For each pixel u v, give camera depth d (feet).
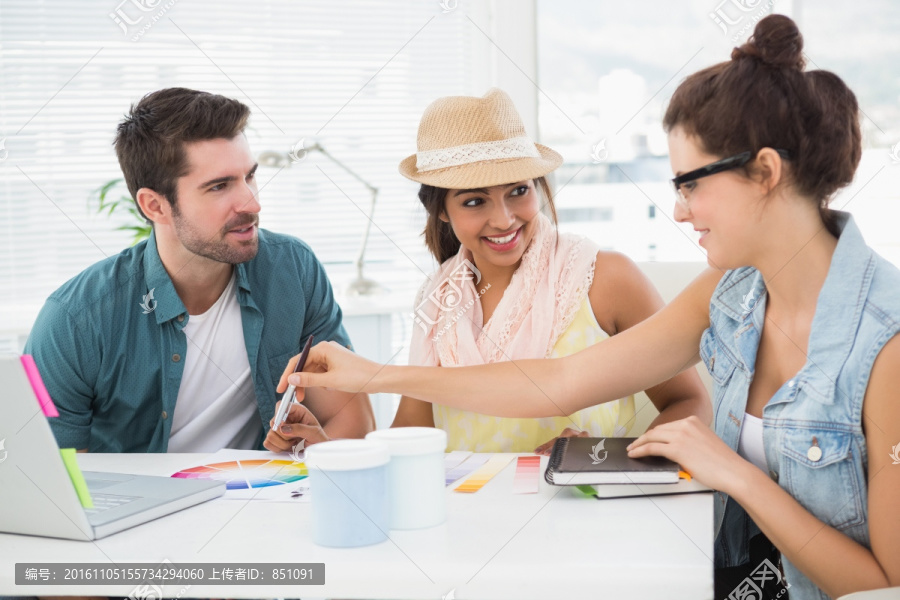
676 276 4.81
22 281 9.36
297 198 9.93
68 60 9.32
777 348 3.16
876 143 8.20
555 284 4.48
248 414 4.69
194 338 4.54
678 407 4.02
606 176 9.62
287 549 2.45
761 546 3.46
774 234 2.91
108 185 8.96
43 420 2.51
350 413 4.67
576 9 9.45
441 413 4.38
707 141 2.85
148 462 3.66
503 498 2.90
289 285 4.75
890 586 2.54
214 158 4.21
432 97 10.02
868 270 2.84
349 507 2.45
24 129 9.27
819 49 8.63
